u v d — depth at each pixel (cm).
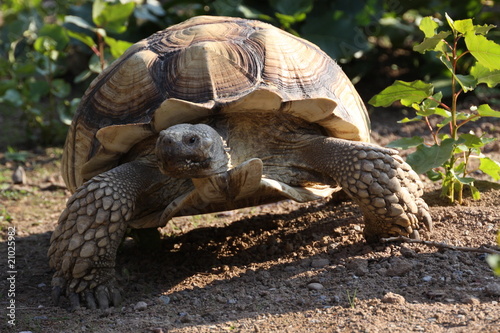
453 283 404
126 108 487
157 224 481
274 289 433
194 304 428
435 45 514
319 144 485
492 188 592
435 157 520
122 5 841
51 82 973
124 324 402
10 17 1293
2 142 998
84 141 509
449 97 997
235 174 431
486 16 1041
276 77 480
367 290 405
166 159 413
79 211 444
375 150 469
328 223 564
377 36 1098
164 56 500
